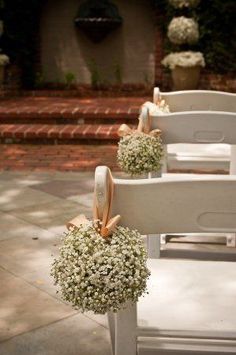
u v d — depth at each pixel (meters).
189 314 1.91
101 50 11.55
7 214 4.73
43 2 11.38
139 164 3.04
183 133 3.19
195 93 4.28
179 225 1.74
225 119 3.13
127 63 11.52
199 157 4.23
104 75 11.59
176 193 1.70
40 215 4.70
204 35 10.74
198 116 3.14
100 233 1.65
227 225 1.73
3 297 3.15
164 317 1.89
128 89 11.46
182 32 10.40
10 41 10.74
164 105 3.95
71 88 11.51
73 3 11.39
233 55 10.76
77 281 1.58
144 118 3.15
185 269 2.26
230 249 3.94
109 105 9.41
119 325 1.80
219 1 10.54
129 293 1.60
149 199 1.71
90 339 2.72
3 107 9.07
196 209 1.72
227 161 4.11
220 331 1.80
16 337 2.73
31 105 9.39
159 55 11.31
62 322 2.88
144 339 1.85
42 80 11.51
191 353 1.82
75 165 6.66
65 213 4.76
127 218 1.73
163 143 3.24
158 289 2.08
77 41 11.55
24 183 5.79
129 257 1.61
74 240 1.64
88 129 8.02
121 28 11.43
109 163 6.75
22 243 4.02
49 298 3.14
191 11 10.73
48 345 2.66
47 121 8.62
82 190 5.51
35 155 7.18
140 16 11.33
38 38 11.48
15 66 10.95
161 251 3.84
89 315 2.96
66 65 11.63
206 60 10.82
